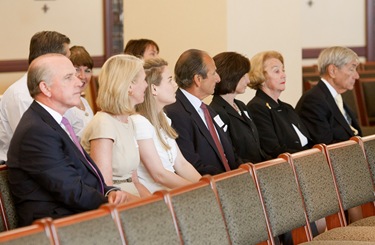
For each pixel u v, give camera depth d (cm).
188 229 412
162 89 552
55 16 1325
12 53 1274
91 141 504
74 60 701
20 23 1280
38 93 461
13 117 568
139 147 538
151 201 400
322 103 718
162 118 559
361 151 589
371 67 1449
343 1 1605
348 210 623
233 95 649
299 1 881
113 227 372
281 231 494
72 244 351
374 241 506
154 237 391
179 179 538
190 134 592
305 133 703
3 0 1260
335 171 562
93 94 1102
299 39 885
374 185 595
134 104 518
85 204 450
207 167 587
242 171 476
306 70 1286
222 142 612
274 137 670
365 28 1631
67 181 446
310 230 525
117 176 512
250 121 654
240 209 459
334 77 727
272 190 491
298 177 523
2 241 329
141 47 762
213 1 829
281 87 682
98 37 1388
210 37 834
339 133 725
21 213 451
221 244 432
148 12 884
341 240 512
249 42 841
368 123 1012
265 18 853
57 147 449
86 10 1366
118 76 508
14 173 449
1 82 1266
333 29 1596
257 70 683
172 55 865
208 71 602
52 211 449
